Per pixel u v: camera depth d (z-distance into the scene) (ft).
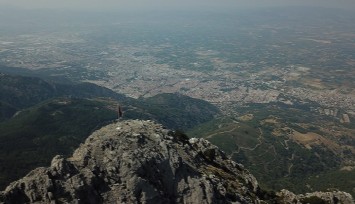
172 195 240.73
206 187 249.55
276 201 345.51
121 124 282.97
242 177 340.18
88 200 209.56
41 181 205.77
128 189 222.28
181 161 255.50
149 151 248.32
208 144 363.76
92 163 229.45
